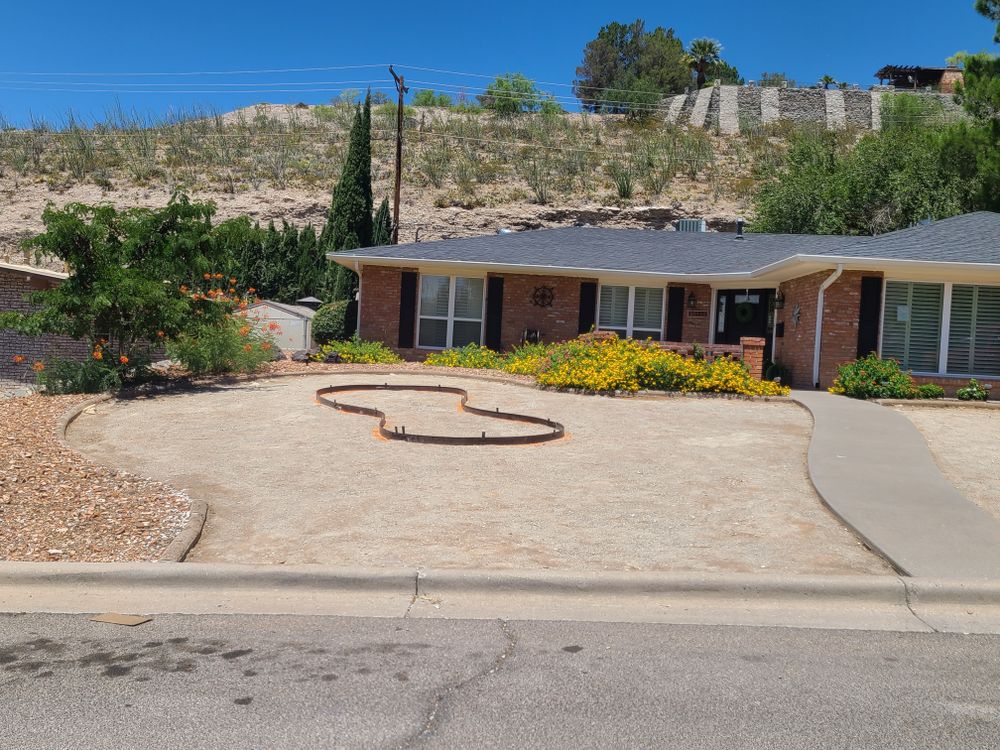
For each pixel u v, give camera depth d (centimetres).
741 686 391
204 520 665
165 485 766
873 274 1552
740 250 2125
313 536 634
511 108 6228
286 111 6209
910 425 1122
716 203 4234
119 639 453
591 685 390
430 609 503
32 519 652
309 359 1891
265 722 351
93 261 1395
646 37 7719
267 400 1326
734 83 7669
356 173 2938
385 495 751
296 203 4084
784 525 668
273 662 418
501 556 585
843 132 5419
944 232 1766
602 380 1448
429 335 2078
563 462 893
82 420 1145
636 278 2016
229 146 4981
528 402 1348
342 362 1917
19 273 1875
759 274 1702
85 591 538
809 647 444
